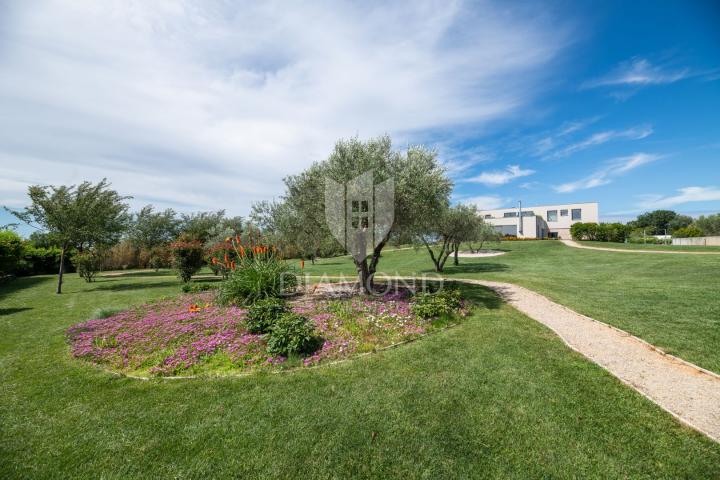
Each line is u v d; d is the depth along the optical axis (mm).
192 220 35344
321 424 3400
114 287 15453
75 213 14758
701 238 34312
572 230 42125
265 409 3703
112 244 18812
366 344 5750
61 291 14375
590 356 5137
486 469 2771
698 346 5344
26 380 4570
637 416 3479
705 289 9617
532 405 3705
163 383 4438
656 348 5355
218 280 17125
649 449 2984
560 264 20203
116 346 5898
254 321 6430
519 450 2994
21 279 19953
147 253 29875
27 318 8641
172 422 3471
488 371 4590
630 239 40875
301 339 5332
